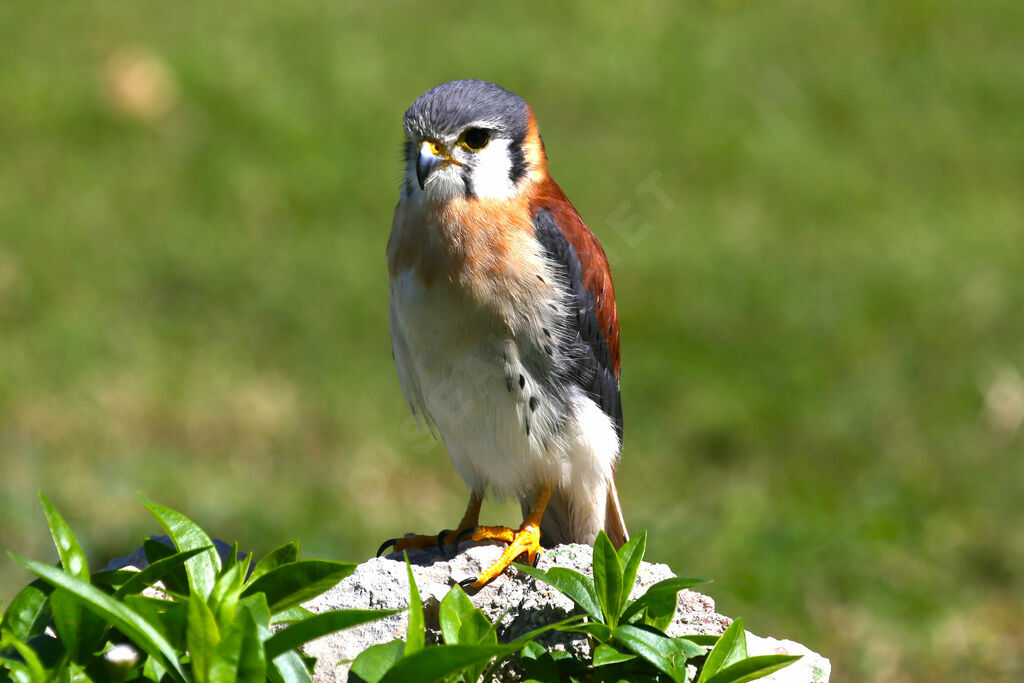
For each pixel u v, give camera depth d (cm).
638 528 1035
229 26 1811
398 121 1627
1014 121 1714
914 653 937
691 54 1831
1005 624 961
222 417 1160
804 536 1024
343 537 1031
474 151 613
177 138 1562
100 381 1188
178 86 1642
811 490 1096
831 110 1723
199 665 364
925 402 1198
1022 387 1205
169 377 1201
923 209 1509
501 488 662
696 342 1264
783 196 1524
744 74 1795
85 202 1434
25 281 1302
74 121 1575
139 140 1554
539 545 610
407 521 1055
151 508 440
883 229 1470
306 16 1880
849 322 1295
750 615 966
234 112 1606
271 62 1725
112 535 1004
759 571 995
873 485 1099
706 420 1170
